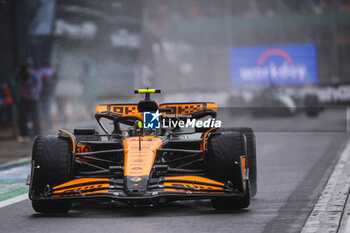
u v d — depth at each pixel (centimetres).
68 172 2553
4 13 10400
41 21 10975
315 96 12488
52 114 10275
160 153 2669
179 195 2345
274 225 2261
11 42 10619
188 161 2958
